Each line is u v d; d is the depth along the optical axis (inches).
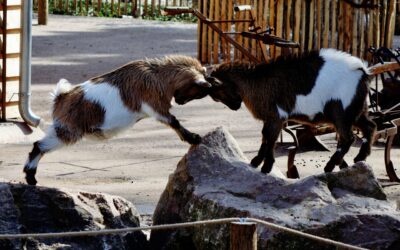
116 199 321.1
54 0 1159.6
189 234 318.3
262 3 694.5
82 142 505.0
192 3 1138.0
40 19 1003.3
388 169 427.5
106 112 308.7
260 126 553.9
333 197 310.7
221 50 727.7
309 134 420.2
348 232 295.6
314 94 329.7
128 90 309.6
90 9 1169.4
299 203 306.2
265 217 295.7
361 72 336.5
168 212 330.0
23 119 524.7
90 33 945.5
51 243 299.9
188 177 326.3
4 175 425.4
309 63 331.6
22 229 298.8
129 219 321.1
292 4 688.4
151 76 309.4
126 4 1161.4
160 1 1150.3
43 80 667.4
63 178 425.7
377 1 703.7
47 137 314.3
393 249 295.9
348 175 317.7
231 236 237.3
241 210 301.0
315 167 453.1
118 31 971.9
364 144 347.3
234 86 326.6
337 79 331.9
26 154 474.9
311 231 292.0
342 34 698.2
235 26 712.4
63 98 315.3
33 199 305.1
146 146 500.1
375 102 477.4
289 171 402.3
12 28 532.4
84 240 304.0
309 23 684.7
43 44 849.5
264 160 329.7
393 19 712.4
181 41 900.0
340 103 332.2
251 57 439.8
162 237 329.1
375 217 297.3
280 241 291.9
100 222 309.3
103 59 768.3
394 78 488.1
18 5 533.0
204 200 312.0
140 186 415.5
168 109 314.8
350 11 695.1
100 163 459.8
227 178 321.4
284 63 331.0
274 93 327.6
